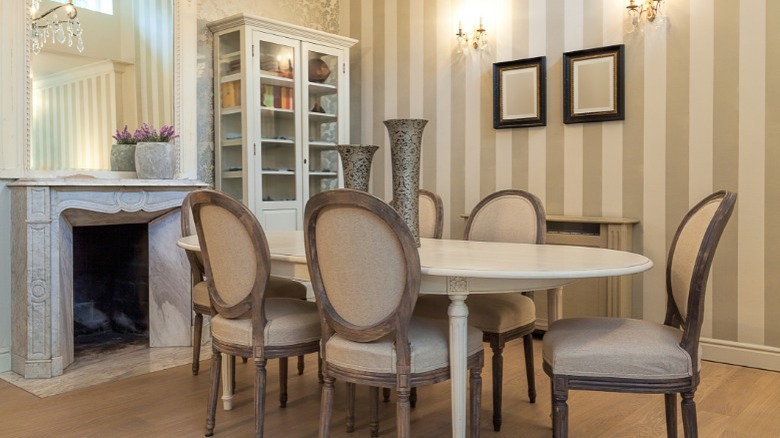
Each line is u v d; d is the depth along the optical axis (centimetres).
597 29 409
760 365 351
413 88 507
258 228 228
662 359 195
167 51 420
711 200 215
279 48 466
